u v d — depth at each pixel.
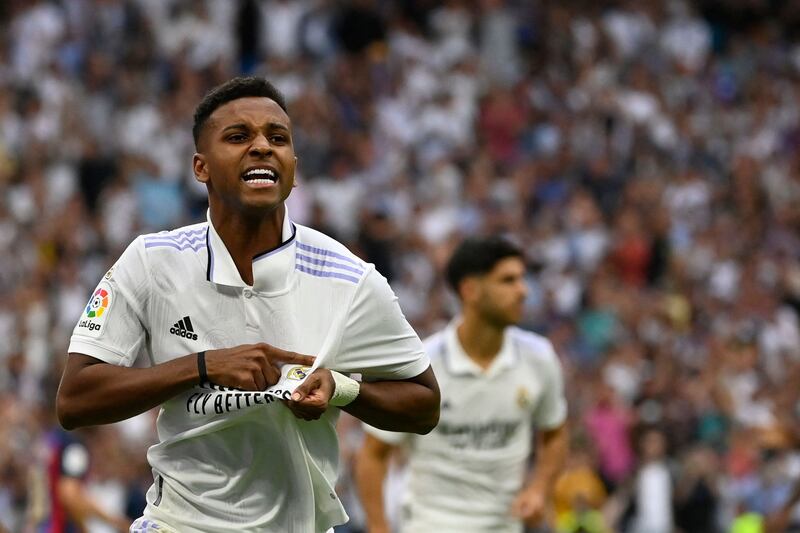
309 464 11.11
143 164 42.69
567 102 51.03
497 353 18.77
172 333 10.97
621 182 47.06
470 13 53.50
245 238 10.97
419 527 18.55
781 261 46.25
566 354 37.56
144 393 10.60
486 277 18.52
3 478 28.12
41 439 28.02
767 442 22.11
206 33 49.12
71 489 21.38
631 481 29.77
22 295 37.03
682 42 56.38
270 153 10.79
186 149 44.16
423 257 41.00
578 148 48.78
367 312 11.20
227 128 10.81
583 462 29.86
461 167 45.88
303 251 11.21
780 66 57.97
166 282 10.95
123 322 10.94
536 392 18.88
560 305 40.97
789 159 53.00
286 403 10.50
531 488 18.88
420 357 11.48
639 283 43.78
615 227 44.91
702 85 55.03
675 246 44.91
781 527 22.00
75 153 43.31
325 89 48.31
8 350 35.88
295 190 42.50
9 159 43.41
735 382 37.28
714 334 40.75
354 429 28.22
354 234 42.19
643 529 29.30
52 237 39.53
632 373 37.22
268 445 10.98
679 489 29.50
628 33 55.31
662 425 31.41
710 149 51.56
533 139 49.09
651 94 52.81
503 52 52.97
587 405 33.31
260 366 10.59
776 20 59.81
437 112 48.22
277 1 50.81
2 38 47.69
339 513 11.48
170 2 49.44
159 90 46.88
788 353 40.97
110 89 46.16
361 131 47.28
